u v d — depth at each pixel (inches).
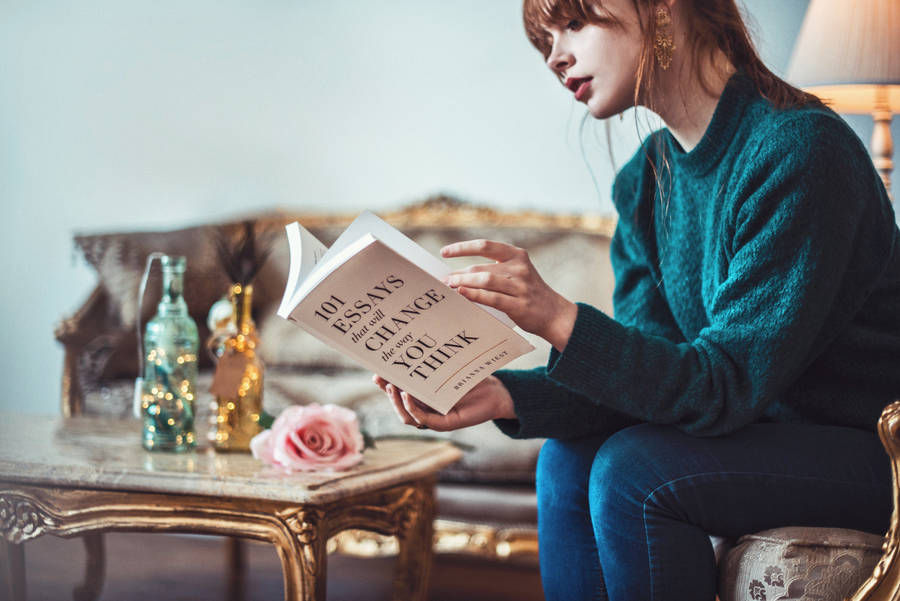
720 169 41.1
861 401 39.8
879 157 79.2
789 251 36.0
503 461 85.1
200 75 147.8
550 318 35.1
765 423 39.2
